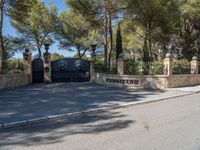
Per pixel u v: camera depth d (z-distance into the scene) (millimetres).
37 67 25141
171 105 13562
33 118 10469
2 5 23250
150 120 10188
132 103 13914
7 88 20359
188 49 34969
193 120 10000
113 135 8281
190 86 22125
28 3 24531
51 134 8602
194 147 6977
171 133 8312
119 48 27141
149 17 27000
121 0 24609
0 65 22688
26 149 7219
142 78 20891
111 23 26750
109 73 23703
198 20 33469
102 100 14867
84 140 7840
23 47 46406
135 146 7168
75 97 15891
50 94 17078
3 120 10156
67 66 25812
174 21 29312
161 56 35531
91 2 25078
